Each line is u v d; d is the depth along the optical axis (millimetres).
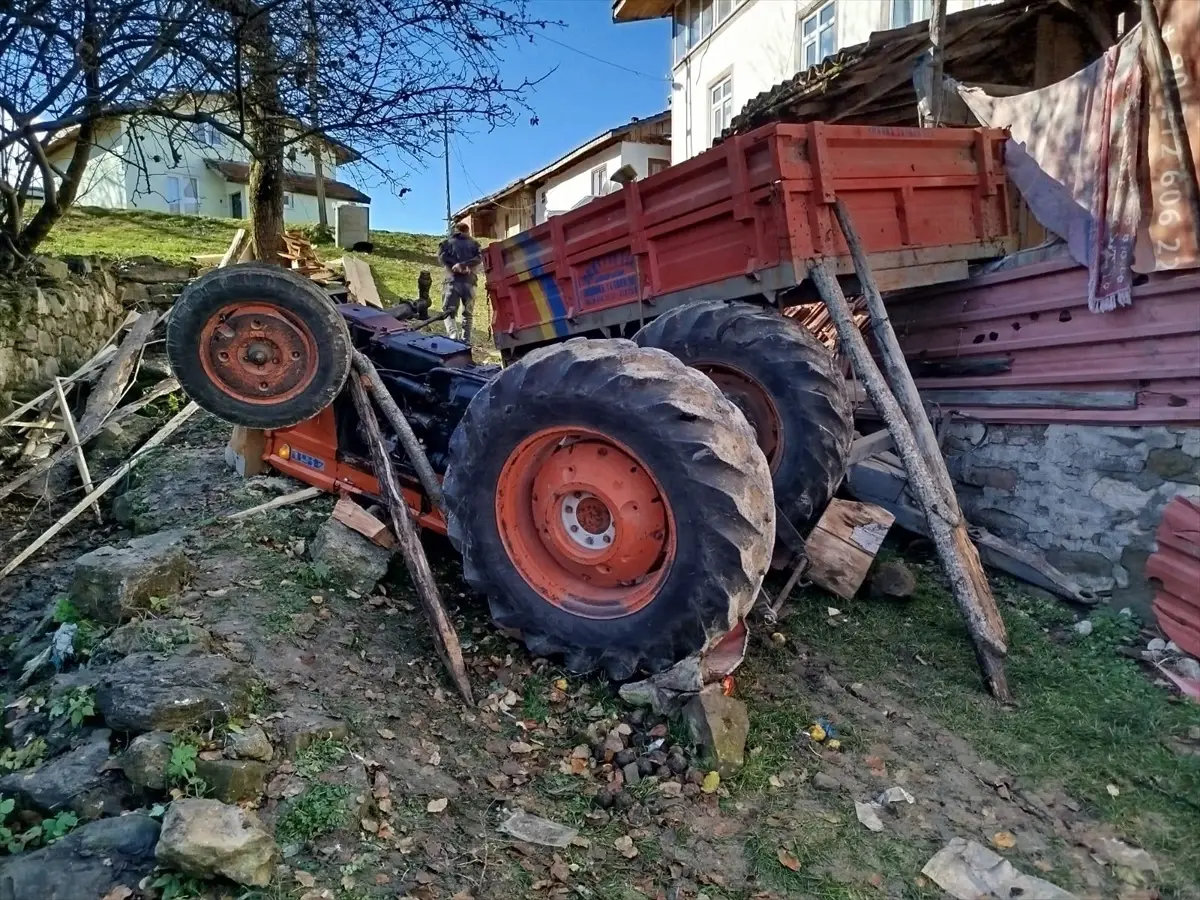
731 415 2988
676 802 2648
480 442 3309
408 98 5707
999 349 4785
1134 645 3787
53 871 2125
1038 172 4562
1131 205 3949
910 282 4473
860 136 4074
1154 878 2383
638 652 3076
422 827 2479
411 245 21328
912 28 6266
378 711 2982
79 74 5133
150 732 2531
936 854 2451
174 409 6887
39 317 7258
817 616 3908
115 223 16266
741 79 14406
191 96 5648
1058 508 4449
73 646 3180
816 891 2326
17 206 7461
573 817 2609
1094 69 4188
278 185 10781
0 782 2502
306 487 4680
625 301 4770
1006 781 2795
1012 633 3834
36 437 6348
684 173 4180
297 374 4133
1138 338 4023
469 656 3475
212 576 3688
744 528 2850
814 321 6055
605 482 3127
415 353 4539
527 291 5512
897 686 3365
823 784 2738
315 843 2307
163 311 9453
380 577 3854
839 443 3965
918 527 4773
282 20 5375
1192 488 3818
